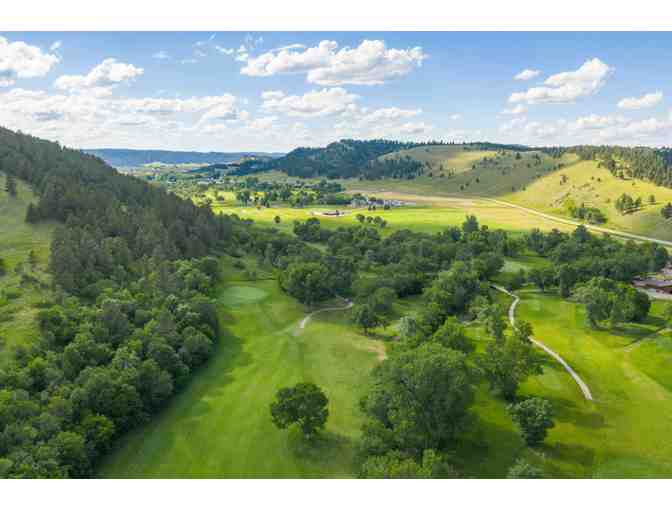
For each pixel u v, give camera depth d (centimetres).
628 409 7769
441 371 6319
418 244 18925
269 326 11731
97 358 8106
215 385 8712
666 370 8969
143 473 6316
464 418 6638
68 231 11994
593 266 16000
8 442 5834
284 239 19025
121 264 12488
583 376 8912
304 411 6700
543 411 6600
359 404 7419
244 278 15288
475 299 12206
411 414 6278
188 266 13425
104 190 17262
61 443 5975
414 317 10719
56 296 9738
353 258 17825
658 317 12088
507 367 7944
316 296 12862
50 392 6994
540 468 6288
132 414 7344
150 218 15488
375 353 10119
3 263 10775
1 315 8725
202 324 10394
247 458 6575
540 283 14838
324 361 9744
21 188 15200
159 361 8319
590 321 11388
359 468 6259
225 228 19000
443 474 5438
